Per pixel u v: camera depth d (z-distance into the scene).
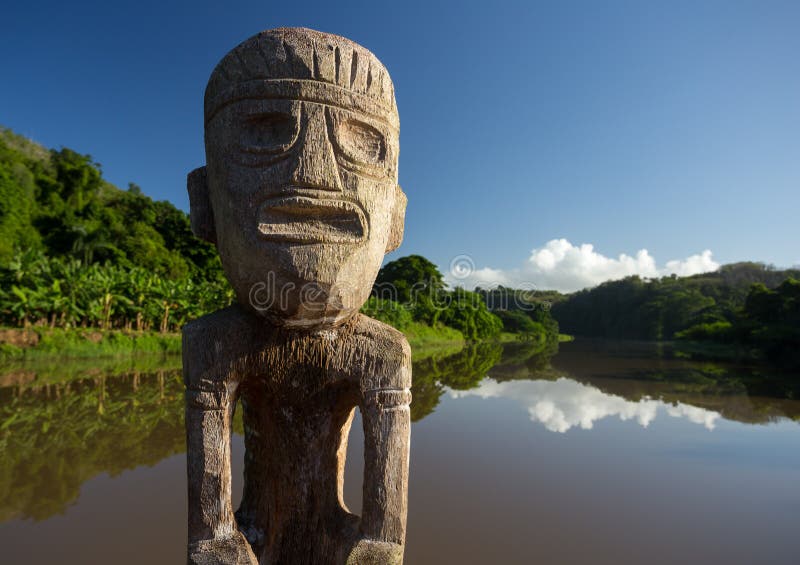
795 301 21.53
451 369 15.19
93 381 9.85
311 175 1.57
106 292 15.09
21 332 12.91
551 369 15.82
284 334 1.75
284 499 1.96
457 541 3.66
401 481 1.73
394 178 1.81
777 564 3.36
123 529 3.72
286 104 1.60
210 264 28.86
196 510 1.64
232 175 1.63
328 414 1.94
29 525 3.76
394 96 1.85
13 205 24.30
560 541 3.67
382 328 1.87
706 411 8.58
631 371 15.45
